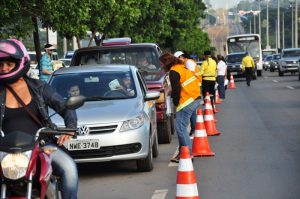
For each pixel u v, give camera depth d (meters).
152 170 13.94
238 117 24.80
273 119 23.64
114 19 36.81
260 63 66.44
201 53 117.50
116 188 12.26
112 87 14.37
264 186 12.00
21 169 6.35
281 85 47.31
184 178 9.69
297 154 15.48
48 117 7.42
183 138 14.50
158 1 49.78
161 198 11.25
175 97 14.38
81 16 24.44
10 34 22.75
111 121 13.05
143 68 20.09
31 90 7.40
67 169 7.55
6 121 7.28
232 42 68.25
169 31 59.69
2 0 21.39
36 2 22.84
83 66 15.30
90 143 12.85
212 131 19.44
